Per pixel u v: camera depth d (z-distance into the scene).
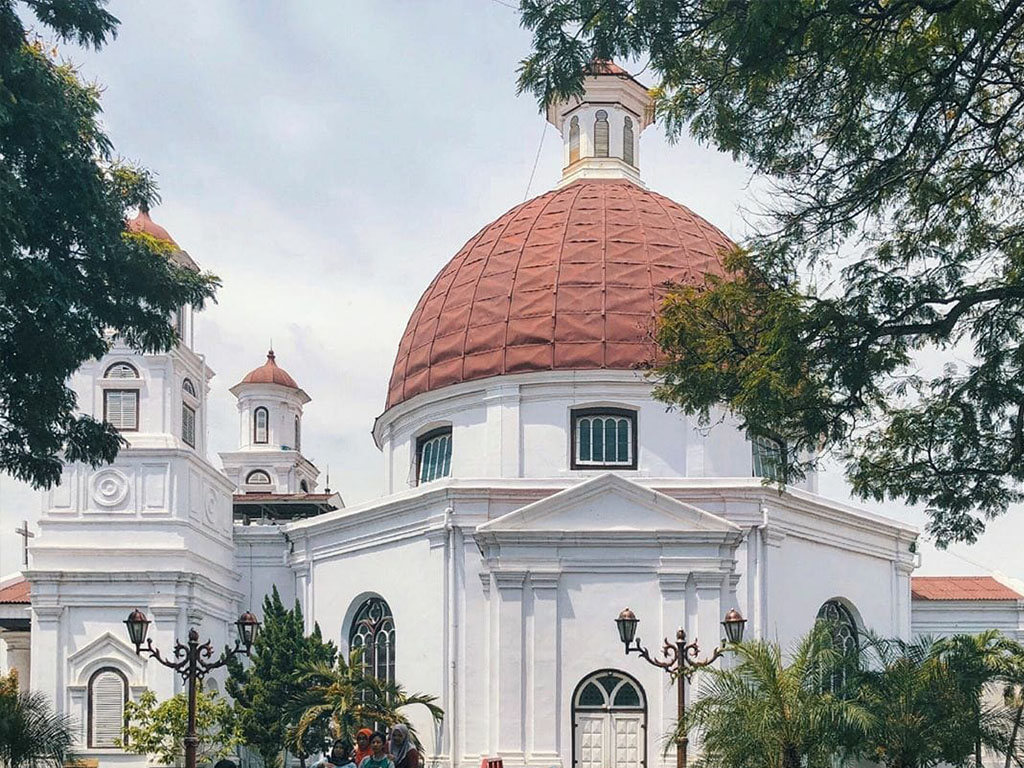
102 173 32.00
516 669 43.91
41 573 48.78
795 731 31.22
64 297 30.66
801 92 24.92
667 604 44.16
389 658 48.84
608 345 49.03
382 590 49.06
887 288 26.05
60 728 27.84
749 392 25.66
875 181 25.55
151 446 49.91
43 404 31.55
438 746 45.31
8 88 28.66
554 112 60.84
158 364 50.88
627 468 48.72
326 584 51.28
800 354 25.44
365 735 24.91
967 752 34.19
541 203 55.59
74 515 49.72
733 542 44.50
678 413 48.59
